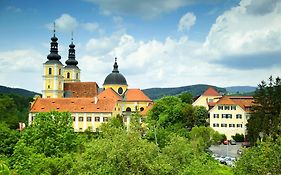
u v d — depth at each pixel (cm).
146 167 4484
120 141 4503
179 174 5406
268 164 4253
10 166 6097
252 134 11100
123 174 4375
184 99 19012
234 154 11944
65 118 8188
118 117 16488
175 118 13638
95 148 4638
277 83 11531
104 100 17750
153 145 4956
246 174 4569
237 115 16200
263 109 11238
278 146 4297
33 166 5666
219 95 18950
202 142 10162
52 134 6819
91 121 17375
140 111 19288
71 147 6825
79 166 4666
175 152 5931
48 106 17688
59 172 5606
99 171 4400
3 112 14362
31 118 17462
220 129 16300
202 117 15638
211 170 5416
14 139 7538
